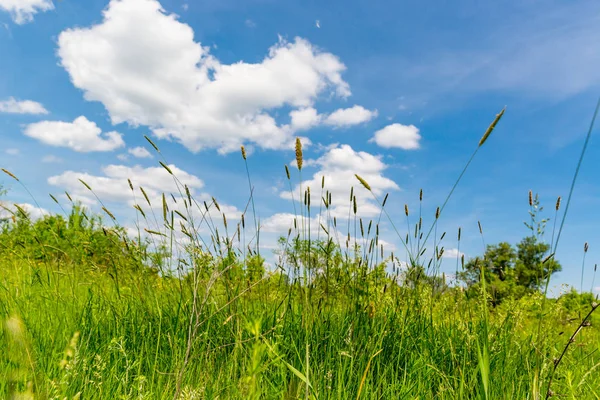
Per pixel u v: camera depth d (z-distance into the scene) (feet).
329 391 7.41
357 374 8.32
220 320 9.82
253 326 3.26
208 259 9.04
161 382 7.85
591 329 12.48
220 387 7.70
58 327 9.34
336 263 11.59
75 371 6.22
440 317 12.22
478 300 11.54
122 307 11.01
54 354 7.43
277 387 7.43
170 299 11.48
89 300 10.43
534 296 11.21
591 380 8.90
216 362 9.00
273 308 11.23
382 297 11.66
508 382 8.62
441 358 10.23
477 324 10.78
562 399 6.95
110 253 12.13
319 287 11.08
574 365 9.40
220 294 10.41
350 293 11.25
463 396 8.15
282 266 11.21
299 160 9.85
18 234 15.51
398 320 11.05
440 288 12.59
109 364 8.05
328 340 9.91
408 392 8.38
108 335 9.46
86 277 12.34
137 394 6.98
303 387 5.06
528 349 9.73
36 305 10.96
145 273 11.68
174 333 9.80
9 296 10.62
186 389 5.77
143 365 8.80
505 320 10.66
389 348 10.25
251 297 11.08
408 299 12.03
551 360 8.00
